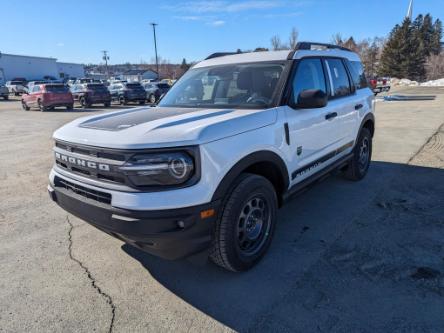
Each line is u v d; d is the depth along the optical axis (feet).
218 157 8.19
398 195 15.39
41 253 11.17
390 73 188.85
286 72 11.15
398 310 8.04
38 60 199.82
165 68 314.14
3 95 109.50
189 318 8.05
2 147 29.30
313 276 9.52
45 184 18.62
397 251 10.64
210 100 11.87
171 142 7.59
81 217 8.97
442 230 11.93
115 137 8.00
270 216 10.28
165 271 10.02
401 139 27.94
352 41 232.32
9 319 8.15
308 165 12.06
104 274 9.93
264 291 8.96
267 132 9.71
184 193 7.64
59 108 73.97
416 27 261.44
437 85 141.38
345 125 14.70
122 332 7.66
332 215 13.47
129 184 7.70
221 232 8.75
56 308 8.52
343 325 7.65
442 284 8.94
